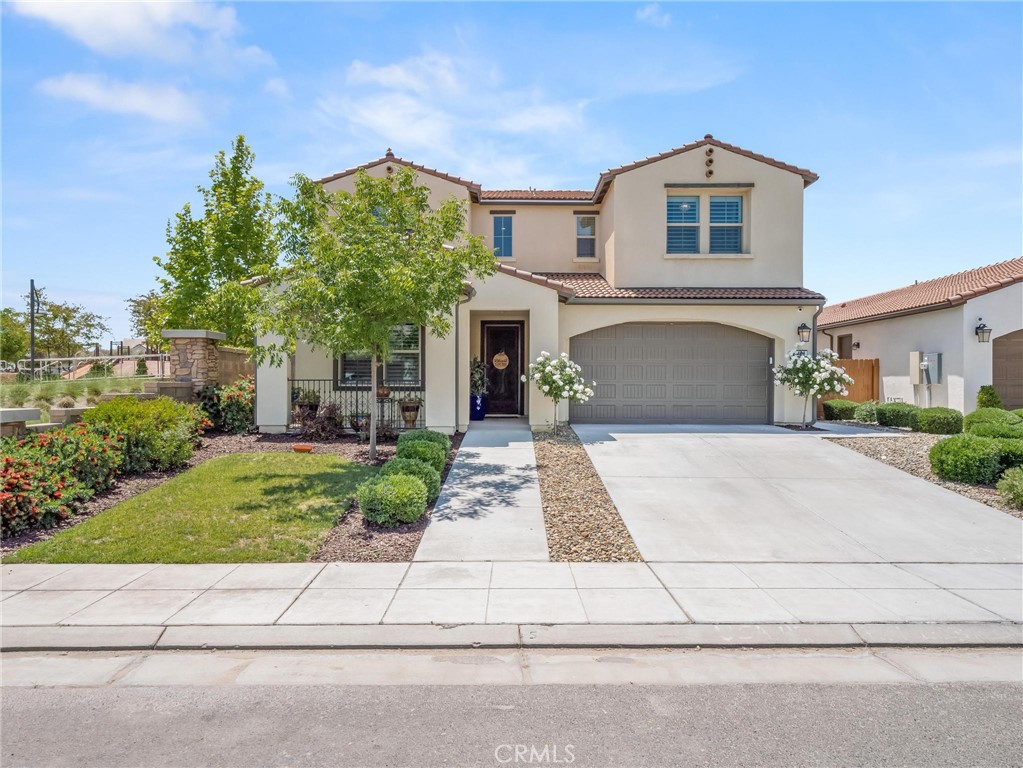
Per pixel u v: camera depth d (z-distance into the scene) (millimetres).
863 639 4699
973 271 20562
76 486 7777
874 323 20078
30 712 3768
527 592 5547
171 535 6883
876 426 15172
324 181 15594
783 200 15594
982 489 8961
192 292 17016
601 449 11445
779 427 14609
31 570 6012
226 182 17922
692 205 15922
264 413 12914
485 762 3250
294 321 9352
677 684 4094
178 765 3240
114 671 4281
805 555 6578
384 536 7004
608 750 3357
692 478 9539
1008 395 16359
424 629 4820
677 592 5562
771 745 3406
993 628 4875
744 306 14984
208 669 4305
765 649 4625
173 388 12641
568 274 17047
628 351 15328
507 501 8352
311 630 4793
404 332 13734
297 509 7719
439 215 10258
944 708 3803
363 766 3225
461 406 13477
